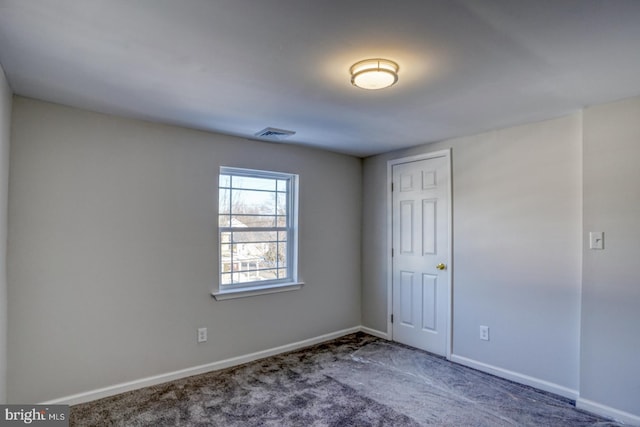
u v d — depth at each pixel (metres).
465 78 1.99
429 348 3.60
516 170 2.96
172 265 2.93
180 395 2.63
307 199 3.86
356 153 4.15
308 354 3.54
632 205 2.29
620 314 2.33
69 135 2.48
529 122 2.86
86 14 1.38
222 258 3.32
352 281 4.27
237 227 3.42
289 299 3.69
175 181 2.96
